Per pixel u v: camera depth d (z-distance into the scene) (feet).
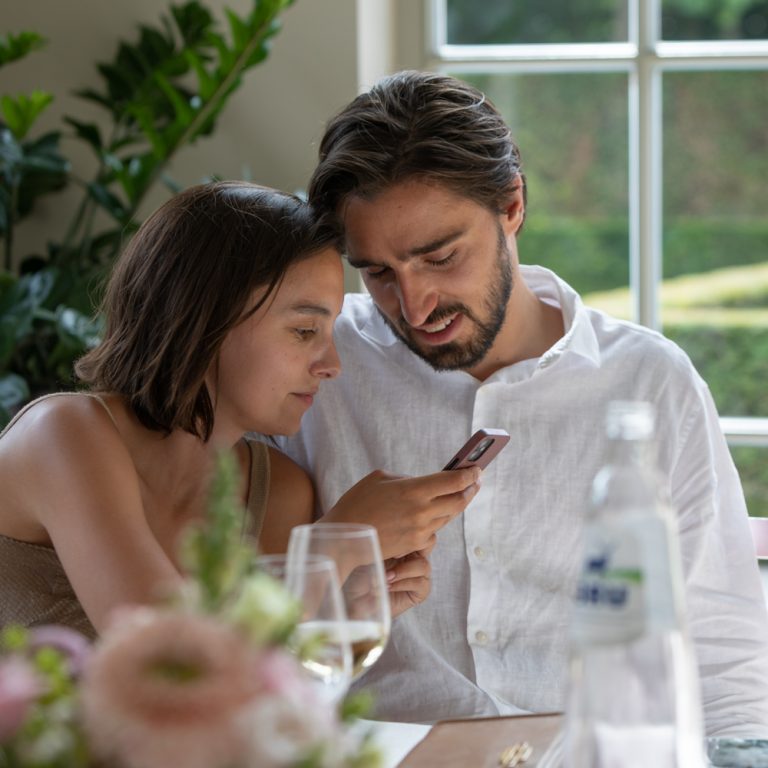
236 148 10.16
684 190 10.58
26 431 4.86
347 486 5.80
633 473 2.69
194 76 10.52
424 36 10.75
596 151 10.59
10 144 9.61
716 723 5.29
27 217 10.53
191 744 1.91
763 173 10.45
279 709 2.00
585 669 2.66
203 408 5.02
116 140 10.27
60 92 10.43
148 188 9.73
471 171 5.07
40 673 2.14
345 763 2.10
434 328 5.34
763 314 10.53
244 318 4.87
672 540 2.70
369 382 5.87
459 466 4.96
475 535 5.63
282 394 5.00
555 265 10.71
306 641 2.54
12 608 4.93
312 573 2.90
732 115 10.44
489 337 5.44
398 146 5.03
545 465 5.64
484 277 5.26
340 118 5.32
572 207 10.66
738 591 5.57
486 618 5.58
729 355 10.61
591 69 10.54
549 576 5.60
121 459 4.73
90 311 9.54
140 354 5.05
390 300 5.38
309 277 4.91
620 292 10.66
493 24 10.71
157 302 4.97
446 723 3.86
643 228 10.53
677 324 10.66
